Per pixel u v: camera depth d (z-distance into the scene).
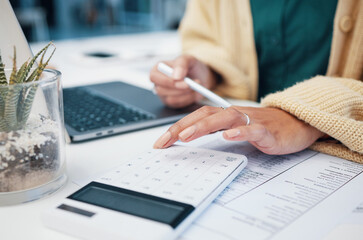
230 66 0.63
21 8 3.23
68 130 0.42
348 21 0.57
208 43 0.78
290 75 0.69
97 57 1.00
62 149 0.30
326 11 0.61
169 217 0.23
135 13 3.65
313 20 0.63
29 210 0.27
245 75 0.69
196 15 0.78
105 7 4.15
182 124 0.35
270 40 0.69
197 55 0.66
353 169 0.33
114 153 0.38
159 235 0.21
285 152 0.35
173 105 0.52
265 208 0.26
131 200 0.25
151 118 0.47
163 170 0.30
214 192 0.27
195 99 0.54
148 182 0.28
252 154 0.37
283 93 0.41
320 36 0.63
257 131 0.32
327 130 0.35
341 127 0.34
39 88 0.26
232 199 0.27
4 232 0.24
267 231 0.23
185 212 0.24
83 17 4.46
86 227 0.23
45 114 0.28
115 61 0.96
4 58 0.33
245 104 0.58
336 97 0.39
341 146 0.37
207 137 0.42
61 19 4.51
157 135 0.43
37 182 0.28
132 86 0.65
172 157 0.33
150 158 0.33
